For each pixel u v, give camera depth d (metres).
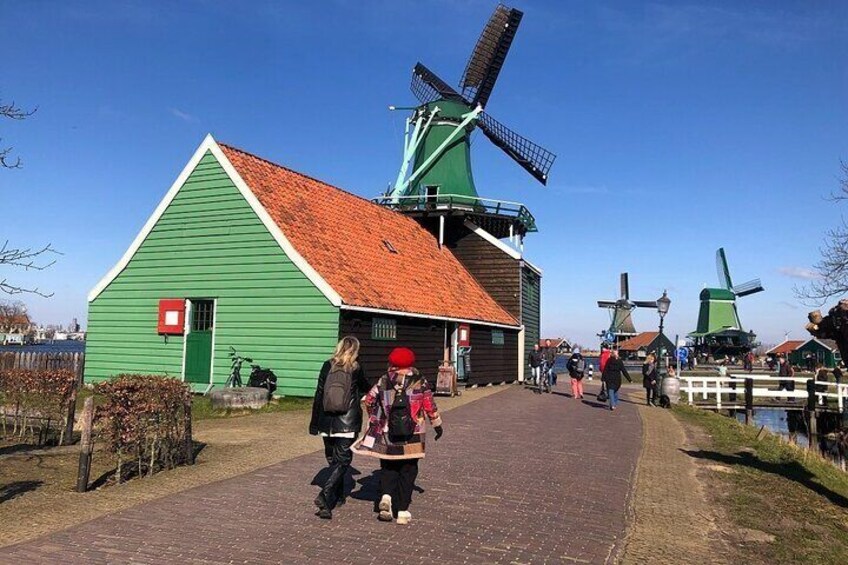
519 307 30.09
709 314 95.50
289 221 19.31
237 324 18.66
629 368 74.06
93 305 20.91
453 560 5.82
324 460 9.95
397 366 7.08
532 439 12.78
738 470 10.43
